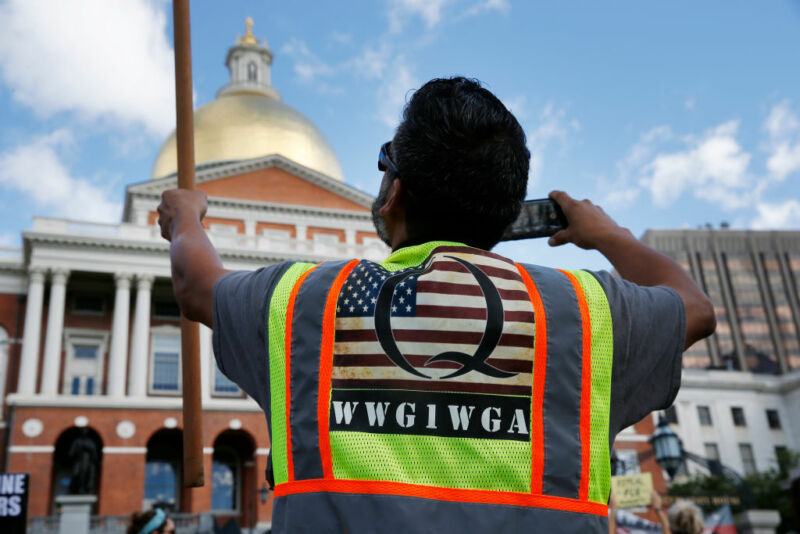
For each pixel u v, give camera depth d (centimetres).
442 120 169
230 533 2220
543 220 212
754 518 2367
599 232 204
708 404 6309
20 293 4625
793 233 13800
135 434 4222
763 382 6431
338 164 6631
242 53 7275
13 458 3969
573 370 155
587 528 146
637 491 1530
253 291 166
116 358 4344
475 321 154
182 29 214
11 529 984
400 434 146
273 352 157
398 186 175
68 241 4422
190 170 207
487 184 169
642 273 190
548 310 159
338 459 145
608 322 162
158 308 4766
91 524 3875
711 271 13400
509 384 151
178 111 208
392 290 157
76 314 4641
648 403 165
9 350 4488
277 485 152
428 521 138
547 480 146
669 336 167
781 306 13288
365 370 151
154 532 782
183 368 199
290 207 5497
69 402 4166
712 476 5250
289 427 151
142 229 4631
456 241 174
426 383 149
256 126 6247
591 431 153
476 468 144
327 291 159
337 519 142
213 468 4653
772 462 6209
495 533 139
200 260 181
